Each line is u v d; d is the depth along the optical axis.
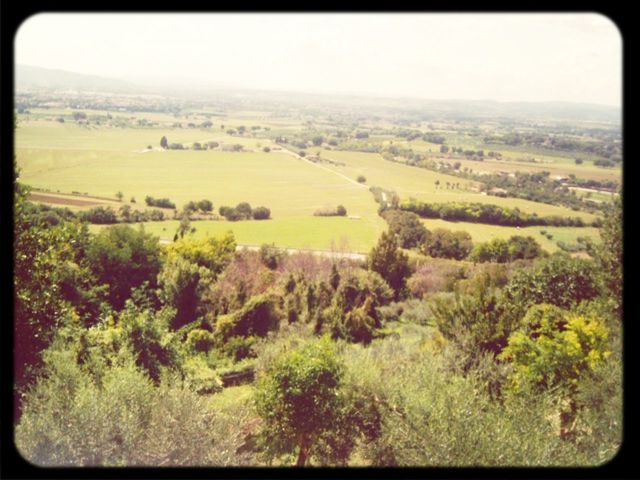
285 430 7.46
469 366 8.38
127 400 6.20
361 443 7.31
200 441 6.09
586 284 12.66
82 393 5.93
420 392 6.74
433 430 5.92
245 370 11.30
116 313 11.08
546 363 7.81
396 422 6.48
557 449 5.69
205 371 10.73
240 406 7.80
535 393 7.15
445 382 6.96
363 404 7.46
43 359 6.88
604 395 6.67
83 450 5.48
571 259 13.62
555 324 9.40
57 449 5.38
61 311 8.09
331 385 7.46
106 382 6.61
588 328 8.22
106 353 8.20
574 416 6.89
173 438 5.99
